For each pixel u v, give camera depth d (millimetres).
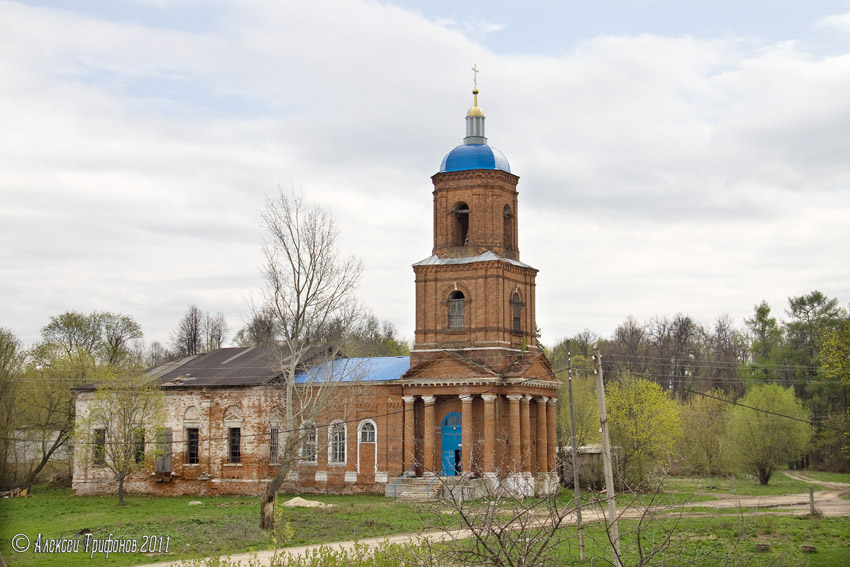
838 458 87125
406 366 62312
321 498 58156
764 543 37094
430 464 57750
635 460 65250
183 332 118875
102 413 60531
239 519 45938
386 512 48156
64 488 70875
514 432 56719
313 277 52938
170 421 65375
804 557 33469
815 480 78750
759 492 65500
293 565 29031
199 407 64875
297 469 61781
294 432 52031
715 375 114375
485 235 60031
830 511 50875
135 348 105562
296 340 52406
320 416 61312
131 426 59844
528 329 61750
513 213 62406
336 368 63281
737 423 76562
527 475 56031
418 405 59812
